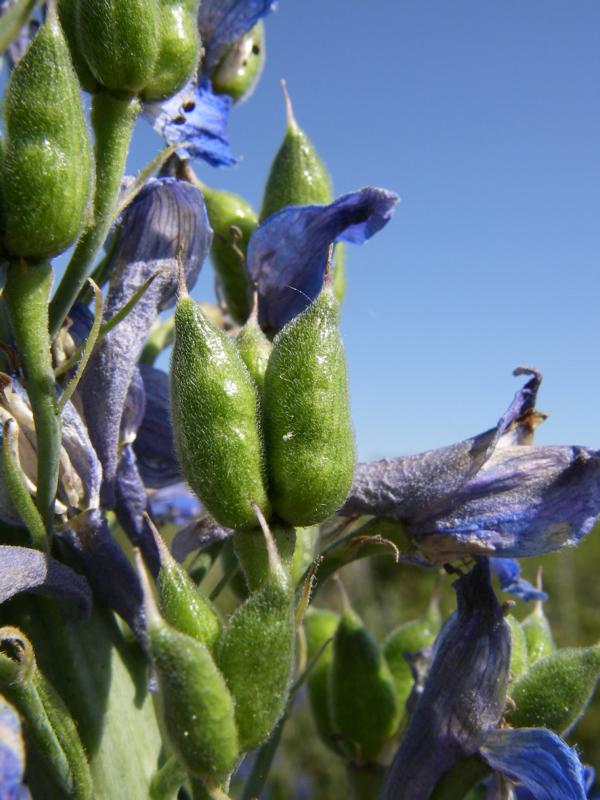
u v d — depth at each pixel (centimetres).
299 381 5
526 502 6
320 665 8
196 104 7
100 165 6
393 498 6
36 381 5
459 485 6
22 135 5
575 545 6
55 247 5
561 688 6
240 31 7
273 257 7
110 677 6
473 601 6
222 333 5
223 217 8
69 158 5
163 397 7
